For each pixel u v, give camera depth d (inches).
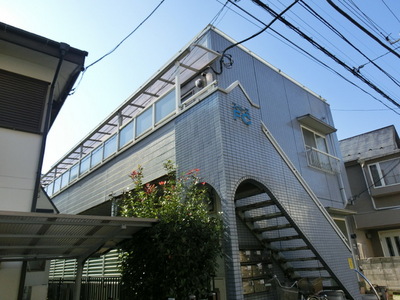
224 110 199.6
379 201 508.4
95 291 232.5
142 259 167.0
